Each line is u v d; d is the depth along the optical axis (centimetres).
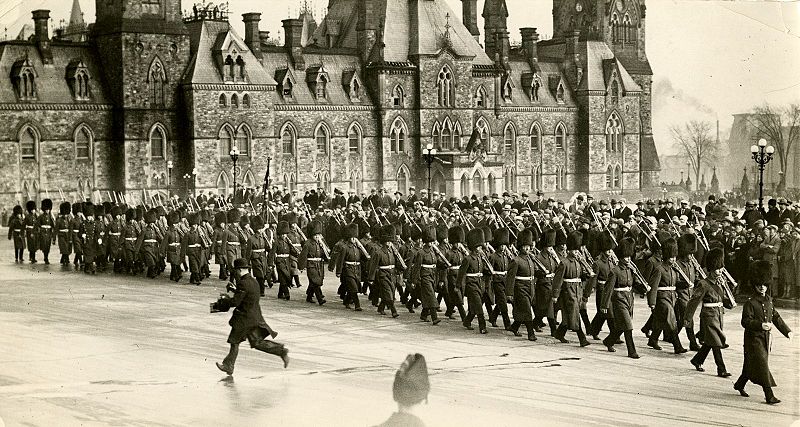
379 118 12031
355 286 4428
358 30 12250
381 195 8119
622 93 13625
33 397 2645
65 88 9938
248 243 4925
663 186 11819
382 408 2508
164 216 5816
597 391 2875
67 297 4809
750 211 5803
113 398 2641
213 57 10612
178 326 3925
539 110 13488
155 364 3134
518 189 13350
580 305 3709
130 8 10081
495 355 3403
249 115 10775
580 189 13875
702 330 3259
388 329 3941
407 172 12219
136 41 10094
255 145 10850
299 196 11450
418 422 1586
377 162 12100
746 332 2895
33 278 5678
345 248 4453
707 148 10744
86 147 10044
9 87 9581
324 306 4600
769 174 9406
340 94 11875
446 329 3962
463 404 2616
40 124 9719
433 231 4106
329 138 11706
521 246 3744
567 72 13950
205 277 5725
